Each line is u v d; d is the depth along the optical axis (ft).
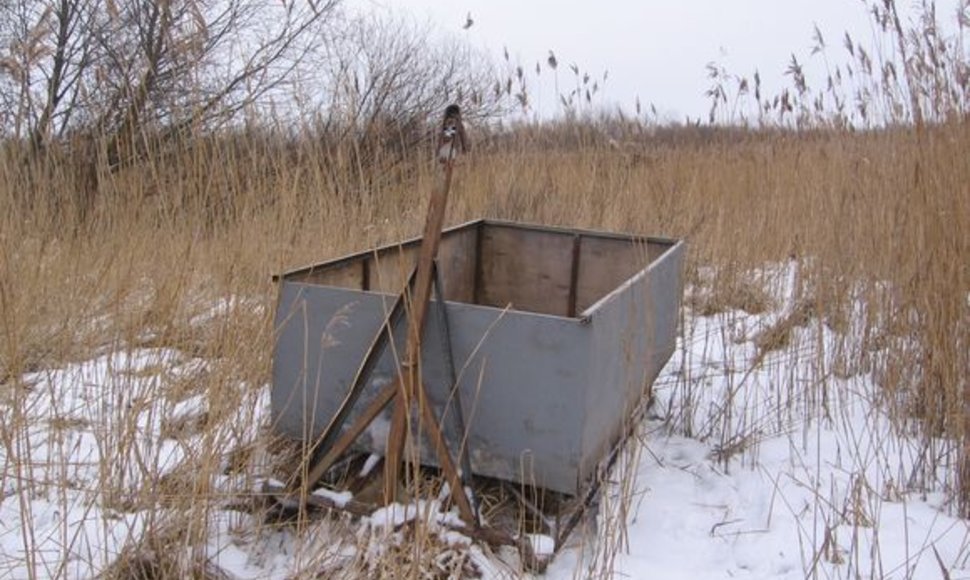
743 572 9.78
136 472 10.53
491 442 9.17
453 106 9.28
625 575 9.34
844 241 16.37
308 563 8.72
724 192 22.56
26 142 12.71
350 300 9.48
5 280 11.09
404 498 9.27
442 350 9.12
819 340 14.19
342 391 9.63
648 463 12.42
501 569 8.86
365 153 21.43
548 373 8.92
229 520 9.87
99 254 13.42
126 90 13.39
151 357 11.62
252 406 10.81
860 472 11.07
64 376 11.76
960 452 11.21
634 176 23.35
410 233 19.67
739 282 19.33
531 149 25.08
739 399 14.67
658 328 12.30
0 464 10.43
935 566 9.84
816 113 19.70
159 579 8.81
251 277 13.14
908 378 13.57
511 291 15.38
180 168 13.08
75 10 13.78
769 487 11.73
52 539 9.05
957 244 12.72
